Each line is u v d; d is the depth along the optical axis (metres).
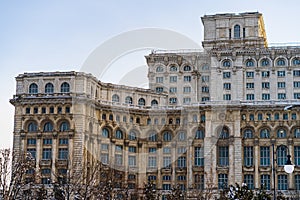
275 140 195.38
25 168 152.38
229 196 103.81
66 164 182.12
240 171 194.12
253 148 196.50
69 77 190.62
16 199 138.25
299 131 194.88
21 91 194.38
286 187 191.75
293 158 193.25
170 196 177.25
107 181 148.62
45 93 192.25
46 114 191.00
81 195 139.38
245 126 197.50
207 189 174.38
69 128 187.62
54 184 153.12
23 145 191.12
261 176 194.25
